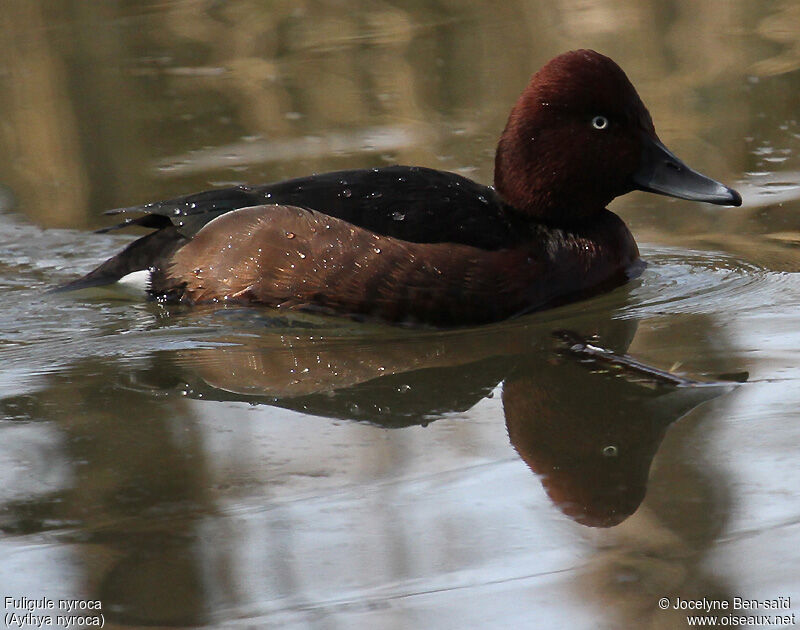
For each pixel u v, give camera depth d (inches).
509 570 185.9
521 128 323.6
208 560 191.6
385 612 176.1
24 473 224.2
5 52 547.8
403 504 207.9
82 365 285.7
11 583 187.6
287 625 174.9
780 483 205.8
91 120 475.2
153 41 558.3
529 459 223.3
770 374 255.0
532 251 315.9
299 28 574.6
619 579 181.3
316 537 198.2
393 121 462.6
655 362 269.1
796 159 411.2
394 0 609.3
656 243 362.3
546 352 285.0
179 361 286.7
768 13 553.9
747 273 332.2
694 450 221.9
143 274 325.4
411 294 302.8
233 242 315.0
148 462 227.9
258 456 229.6
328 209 310.7
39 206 406.9
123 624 177.5
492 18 571.8
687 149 422.0
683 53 512.1
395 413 249.6
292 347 295.1
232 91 498.6
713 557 185.3
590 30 541.0
